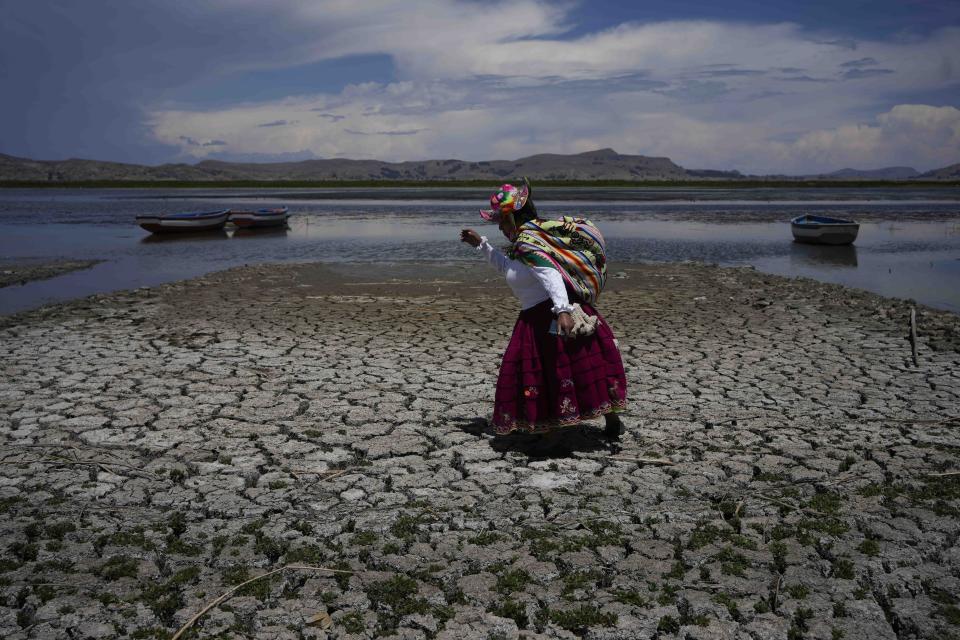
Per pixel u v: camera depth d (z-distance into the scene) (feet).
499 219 18.79
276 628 11.98
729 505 16.02
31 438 20.39
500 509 16.07
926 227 113.91
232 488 17.25
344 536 14.92
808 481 17.42
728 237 97.81
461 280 54.75
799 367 27.61
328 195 252.42
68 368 27.50
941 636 11.66
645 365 27.99
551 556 14.01
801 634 11.69
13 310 45.19
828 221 89.20
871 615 12.19
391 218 134.72
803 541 14.47
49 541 14.56
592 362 18.49
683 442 19.92
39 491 17.07
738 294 46.70
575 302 18.34
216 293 47.44
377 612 12.44
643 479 17.56
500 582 13.16
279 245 87.30
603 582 13.26
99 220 129.59
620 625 11.94
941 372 26.78
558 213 144.77
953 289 54.39
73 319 37.76
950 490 16.65
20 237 98.27
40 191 306.35
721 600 12.58
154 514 15.93
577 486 17.26
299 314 39.45
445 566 13.75
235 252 79.82
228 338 33.01
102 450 19.49
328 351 30.40
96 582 13.24
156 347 31.12
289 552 14.21
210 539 14.82
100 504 16.44
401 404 23.30
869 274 63.00
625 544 14.52
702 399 23.67
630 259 72.28
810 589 12.91
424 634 11.84
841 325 35.78
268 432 20.89
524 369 18.44
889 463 18.31
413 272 59.88
